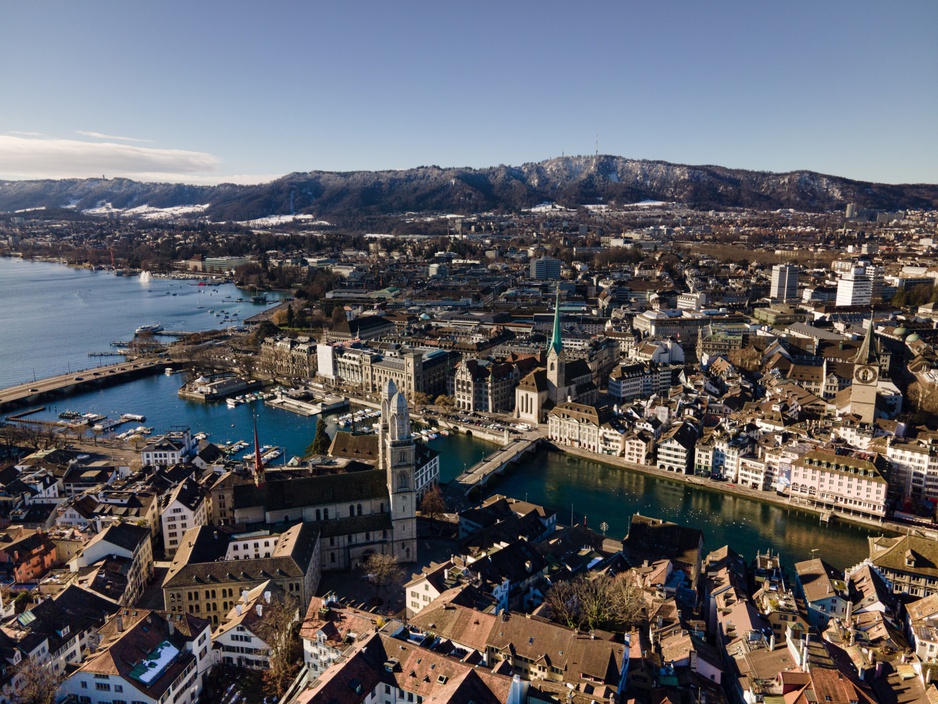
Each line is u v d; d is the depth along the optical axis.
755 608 180.00
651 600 184.12
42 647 150.12
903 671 150.50
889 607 183.88
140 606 197.50
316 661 153.88
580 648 145.50
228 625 167.88
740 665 156.50
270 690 153.50
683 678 150.12
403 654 138.12
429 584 180.25
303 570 187.00
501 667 137.00
